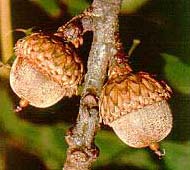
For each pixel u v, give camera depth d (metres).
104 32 0.14
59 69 0.15
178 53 0.22
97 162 0.21
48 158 0.22
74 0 0.22
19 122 0.22
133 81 0.15
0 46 0.22
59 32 0.15
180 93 0.21
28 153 0.22
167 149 0.21
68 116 0.22
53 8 0.22
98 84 0.15
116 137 0.21
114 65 0.15
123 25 0.22
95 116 0.15
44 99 0.15
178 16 0.22
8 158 0.22
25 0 0.22
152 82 0.15
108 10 0.14
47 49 0.15
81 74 0.15
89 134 0.15
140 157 0.21
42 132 0.22
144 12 0.22
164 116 0.15
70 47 0.15
